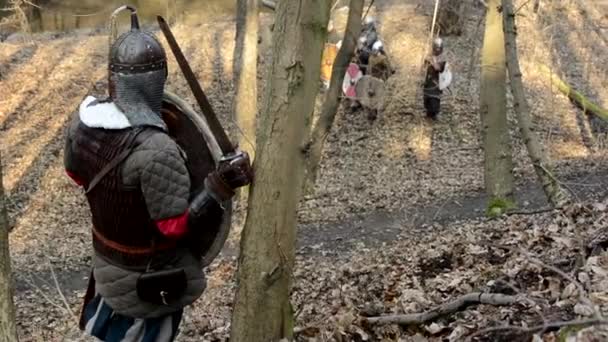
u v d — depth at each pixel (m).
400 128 19.72
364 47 19.59
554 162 17.38
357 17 6.36
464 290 5.94
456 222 13.53
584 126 19.72
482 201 15.43
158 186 3.16
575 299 4.22
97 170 3.27
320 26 3.75
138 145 3.18
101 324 3.59
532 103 21.19
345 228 14.36
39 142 19.67
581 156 17.91
